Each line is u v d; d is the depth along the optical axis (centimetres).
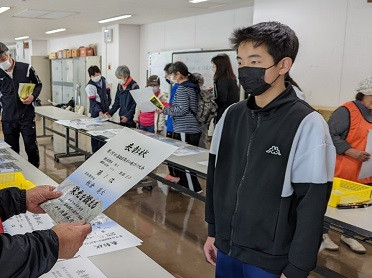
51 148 654
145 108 374
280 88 114
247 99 122
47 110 622
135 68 913
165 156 86
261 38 108
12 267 66
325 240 303
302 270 104
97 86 544
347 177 256
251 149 117
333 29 424
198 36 723
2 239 67
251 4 588
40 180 187
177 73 376
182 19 758
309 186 105
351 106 258
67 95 1230
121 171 88
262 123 115
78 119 512
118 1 571
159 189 455
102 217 132
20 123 407
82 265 101
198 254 298
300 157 107
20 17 761
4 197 97
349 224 170
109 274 98
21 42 1451
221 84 401
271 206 111
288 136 109
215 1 564
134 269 101
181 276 267
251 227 114
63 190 94
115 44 897
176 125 388
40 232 74
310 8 444
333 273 197
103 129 427
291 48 110
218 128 133
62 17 758
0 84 390
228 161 126
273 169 111
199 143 396
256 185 113
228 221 122
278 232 110
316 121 107
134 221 360
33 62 1357
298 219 106
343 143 253
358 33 401
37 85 407
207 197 138
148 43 875
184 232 338
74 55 1127
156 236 329
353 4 402
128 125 492
